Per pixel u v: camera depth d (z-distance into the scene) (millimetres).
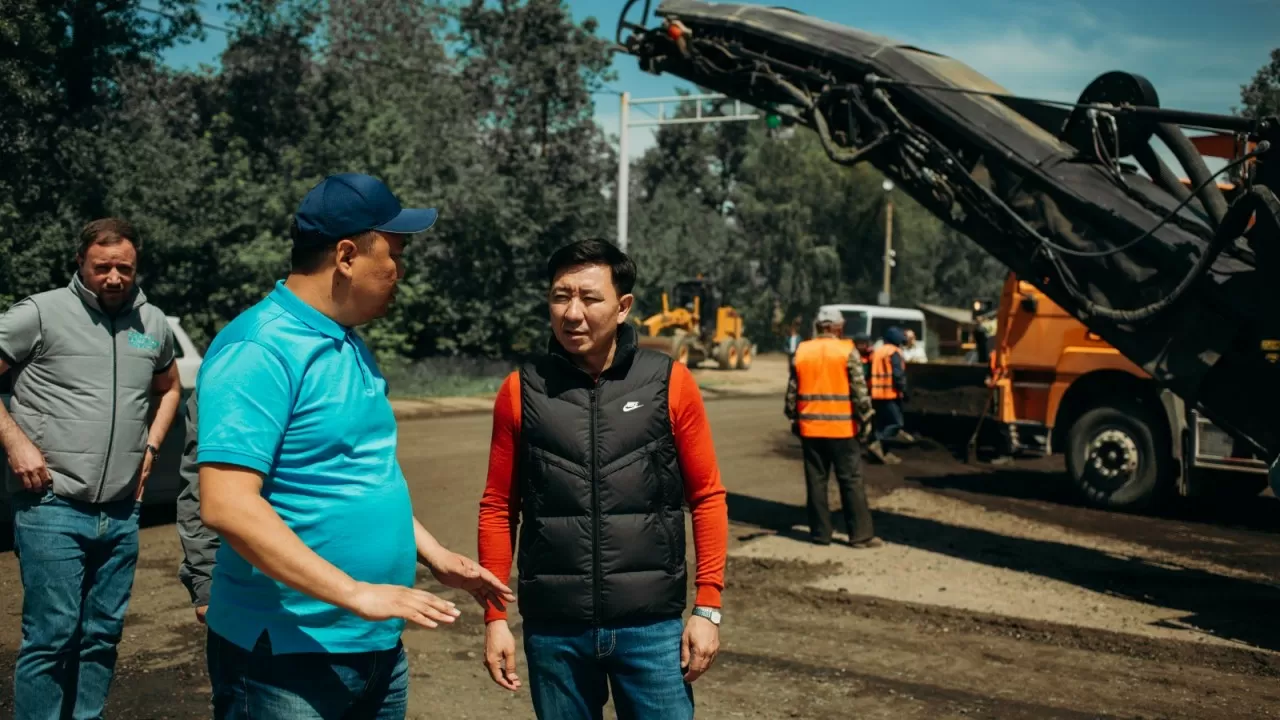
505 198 24797
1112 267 7355
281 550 2002
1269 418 6816
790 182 54031
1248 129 6207
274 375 2129
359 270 2254
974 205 7988
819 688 4773
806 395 7992
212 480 2035
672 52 9703
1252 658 5332
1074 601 6480
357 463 2273
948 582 6926
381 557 2285
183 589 6336
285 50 22281
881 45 8461
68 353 3656
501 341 25656
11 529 7809
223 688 2238
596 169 27203
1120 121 7242
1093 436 10359
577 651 2713
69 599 3600
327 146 20953
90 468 3637
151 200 17656
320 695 2211
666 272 37969
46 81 16750
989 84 8234
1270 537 8953
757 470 12391
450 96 25156
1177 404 9883
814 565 7379
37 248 15227
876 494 10773
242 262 17969
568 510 2697
